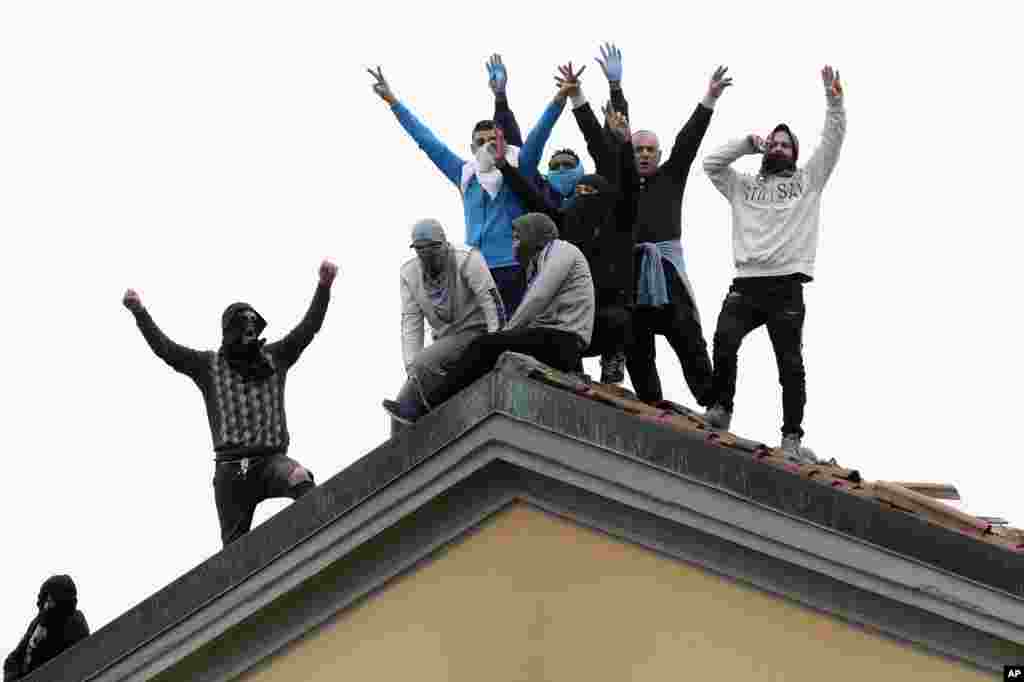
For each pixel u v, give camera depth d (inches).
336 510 866.8
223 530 1050.1
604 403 861.2
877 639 824.3
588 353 1032.8
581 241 1010.7
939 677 818.2
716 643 837.2
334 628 887.1
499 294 1015.6
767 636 833.5
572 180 1086.4
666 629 842.2
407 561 873.5
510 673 854.5
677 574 844.6
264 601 879.7
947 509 858.1
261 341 1051.9
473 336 962.7
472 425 848.9
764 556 829.8
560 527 858.8
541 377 853.8
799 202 1027.9
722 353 1025.5
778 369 1025.5
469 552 868.0
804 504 817.5
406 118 1114.1
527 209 1064.2
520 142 1125.1
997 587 799.1
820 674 826.2
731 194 1041.5
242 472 1044.5
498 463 856.9
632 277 1025.5
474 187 1077.8
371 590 880.3
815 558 818.8
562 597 853.8
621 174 1012.5
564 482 846.5
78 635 1003.3
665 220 1076.5
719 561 838.5
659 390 1090.7
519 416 844.0
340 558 869.8
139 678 903.1
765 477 821.2
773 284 1026.1
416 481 856.9
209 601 885.2
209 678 905.5
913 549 807.1
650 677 840.3
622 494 839.7
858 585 815.7
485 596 863.1
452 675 862.5
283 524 876.0
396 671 872.9
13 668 1001.5
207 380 1050.1
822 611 829.2
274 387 1051.9
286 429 1053.8
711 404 1031.0
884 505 828.0
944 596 806.5
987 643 812.6
